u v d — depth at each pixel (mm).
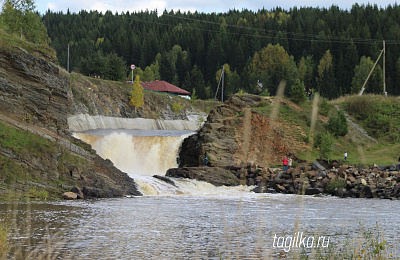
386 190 42438
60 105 40344
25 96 36812
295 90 71188
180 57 194375
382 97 74812
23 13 62219
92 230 19484
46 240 16344
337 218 24406
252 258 13977
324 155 54750
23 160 31953
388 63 144875
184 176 49969
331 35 177250
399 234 18750
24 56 37625
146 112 102750
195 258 14305
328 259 10180
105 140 60062
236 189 47750
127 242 16969
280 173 50219
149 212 26625
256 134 59688
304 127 64188
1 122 33406
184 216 25188
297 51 195000
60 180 34594
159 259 14094
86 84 92625
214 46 196000
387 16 186375
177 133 80625
